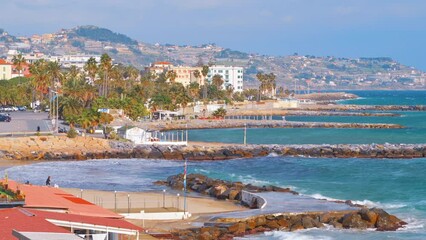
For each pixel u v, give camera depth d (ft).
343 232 312.71
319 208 353.31
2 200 205.98
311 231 314.35
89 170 548.72
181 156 655.76
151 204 372.17
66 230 172.45
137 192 426.92
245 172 555.28
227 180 488.02
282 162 626.64
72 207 224.94
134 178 504.02
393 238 301.22
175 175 486.38
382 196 425.69
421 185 474.08
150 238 278.46
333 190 451.94
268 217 330.13
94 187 449.89
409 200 408.87
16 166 562.66
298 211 343.67
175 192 431.43
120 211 342.23
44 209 214.28
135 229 200.23
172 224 324.60
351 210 345.10
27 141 654.94
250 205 378.94
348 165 604.08
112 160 629.51
